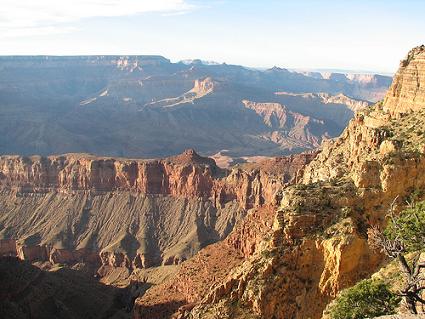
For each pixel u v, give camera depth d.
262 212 120.25
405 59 108.44
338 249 69.50
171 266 197.62
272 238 77.19
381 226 74.81
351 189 79.88
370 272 69.75
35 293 144.50
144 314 117.12
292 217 76.25
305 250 73.69
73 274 174.12
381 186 78.44
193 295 110.94
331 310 49.31
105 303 158.88
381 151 87.81
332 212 76.62
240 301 74.56
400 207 75.25
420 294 45.75
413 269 43.00
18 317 133.25
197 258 127.56
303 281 72.75
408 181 77.81
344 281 69.38
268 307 72.00
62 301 149.75
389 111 106.81
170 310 112.31
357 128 107.44
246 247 116.81
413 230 50.62
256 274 75.38
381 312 46.00
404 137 88.56
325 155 115.69
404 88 105.56
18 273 146.50
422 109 97.00
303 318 70.00
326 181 87.19
